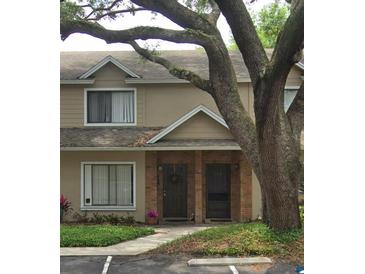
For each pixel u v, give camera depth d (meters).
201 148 16.00
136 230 13.73
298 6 9.05
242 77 17.09
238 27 10.24
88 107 17.50
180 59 19.30
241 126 11.38
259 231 10.49
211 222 16.89
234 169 16.98
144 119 17.36
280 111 10.88
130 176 17.09
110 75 17.45
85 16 14.38
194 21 11.62
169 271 8.66
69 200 16.98
